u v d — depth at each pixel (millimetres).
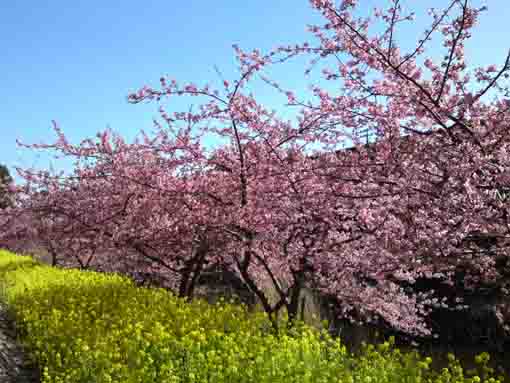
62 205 11461
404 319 8977
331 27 5336
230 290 11609
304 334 6062
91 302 8602
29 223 14570
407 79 5238
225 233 8211
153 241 9570
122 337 6578
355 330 10031
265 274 10641
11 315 9055
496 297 9633
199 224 8234
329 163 6414
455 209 4984
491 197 4793
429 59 5535
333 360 5660
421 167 5309
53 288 10078
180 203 8242
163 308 7898
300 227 7516
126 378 5199
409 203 5379
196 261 9898
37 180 11742
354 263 7273
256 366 5016
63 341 6621
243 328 6645
